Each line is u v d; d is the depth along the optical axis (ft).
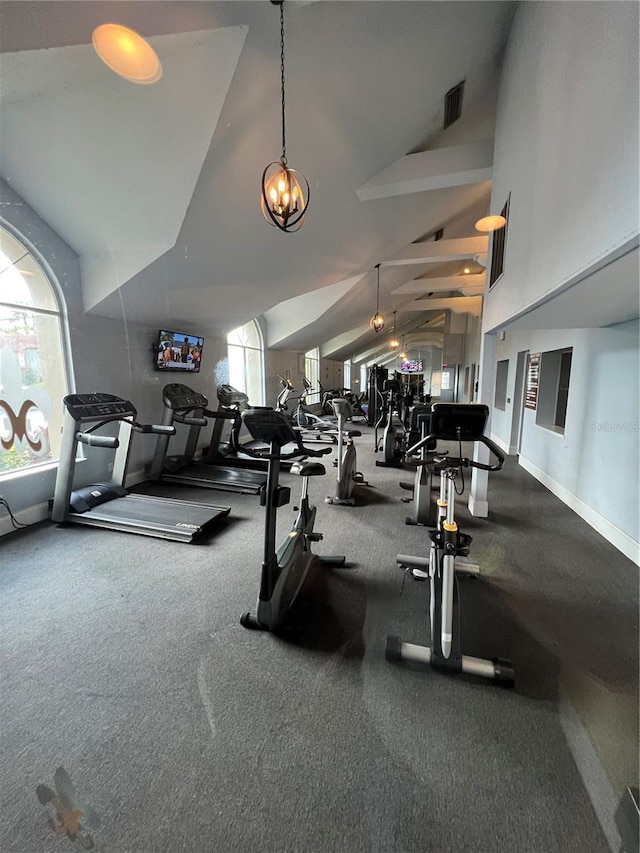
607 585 7.71
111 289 10.54
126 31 5.34
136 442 14.23
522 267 8.04
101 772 3.99
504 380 21.70
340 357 45.85
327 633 6.24
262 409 6.26
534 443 15.60
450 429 6.20
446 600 5.62
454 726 4.50
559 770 3.98
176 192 8.66
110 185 8.34
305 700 4.90
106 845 3.36
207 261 11.56
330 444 21.12
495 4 8.30
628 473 8.97
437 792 3.77
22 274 8.97
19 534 9.90
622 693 5.01
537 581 7.87
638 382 8.65
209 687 5.11
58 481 10.41
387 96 9.28
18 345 9.36
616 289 5.81
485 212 20.04
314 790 3.80
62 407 10.73
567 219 5.46
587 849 3.29
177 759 4.13
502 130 10.36
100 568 8.28
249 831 3.47
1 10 4.55
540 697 4.94
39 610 6.79
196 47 6.03
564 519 11.16
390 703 4.85
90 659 5.61
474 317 35.47
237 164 8.68
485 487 11.34
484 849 3.31
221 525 10.79
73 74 6.14
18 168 7.71
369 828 3.48
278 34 6.43
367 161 11.15
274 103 7.69
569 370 13.98
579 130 5.09
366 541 9.86
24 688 5.07
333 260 16.39
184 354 15.07
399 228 16.53
